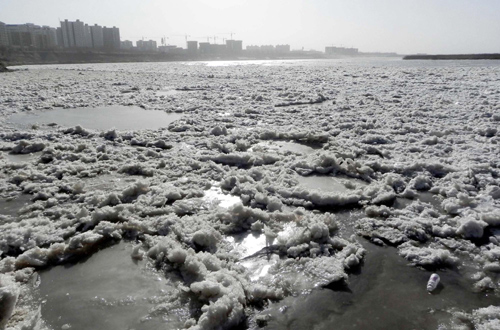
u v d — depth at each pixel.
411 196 4.04
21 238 3.05
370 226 3.35
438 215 3.53
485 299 2.42
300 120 8.28
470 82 15.95
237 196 4.00
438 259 2.82
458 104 9.88
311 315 2.27
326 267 2.70
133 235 3.19
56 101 11.74
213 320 2.12
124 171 4.85
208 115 9.09
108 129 7.47
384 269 2.74
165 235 3.21
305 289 2.51
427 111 9.03
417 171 4.73
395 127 7.35
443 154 5.46
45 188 4.18
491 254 2.86
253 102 11.27
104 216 3.39
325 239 3.09
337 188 4.30
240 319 2.21
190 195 4.01
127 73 27.20
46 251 2.85
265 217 3.43
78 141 6.45
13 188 4.25
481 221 3.26
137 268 2.74
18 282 2.55
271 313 2.29
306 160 5.13
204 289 2.34
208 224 3.31
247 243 3.09
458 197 3.76
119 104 11.19
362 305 2.36
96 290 2.49
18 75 24.42
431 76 20.08
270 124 7.93
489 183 4.23
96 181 4.50
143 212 3.56
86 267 2.76
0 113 9.48
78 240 2.97
